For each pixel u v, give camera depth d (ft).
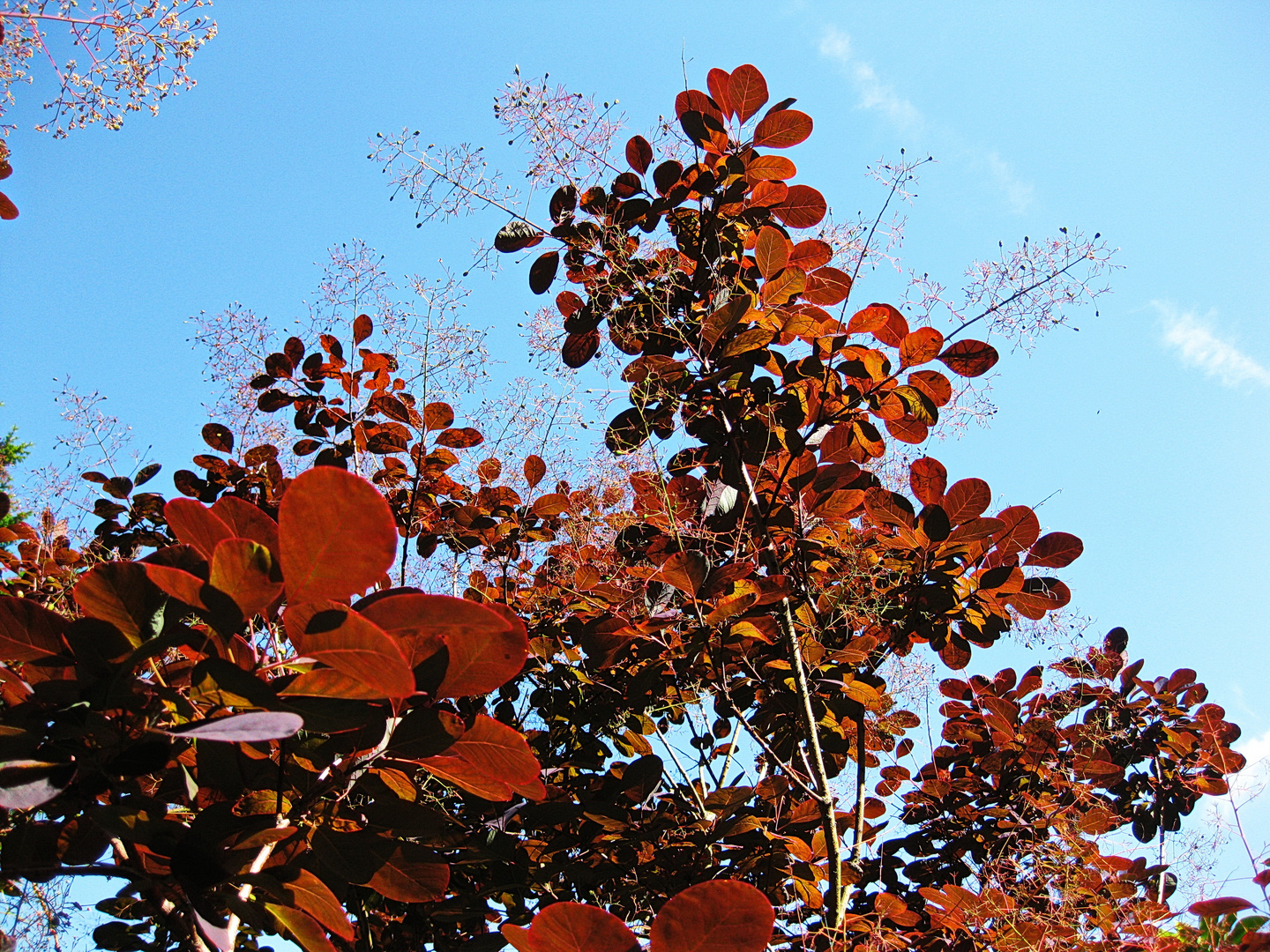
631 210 4.87
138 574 2.77
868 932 4.15
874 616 4.59
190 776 3.15
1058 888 4.46
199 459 5.25
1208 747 5.37
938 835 5.12
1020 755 5.10
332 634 2.46
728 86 4.96
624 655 4.41
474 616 2.59
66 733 2.62
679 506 4.54
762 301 4.67
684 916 2.32
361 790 3.23
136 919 3.86
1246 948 3.22
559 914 2.29
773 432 4.62
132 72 3.82
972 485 4.58
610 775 4.81
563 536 5.13
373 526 2.37
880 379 4.59
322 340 5.11
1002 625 4.75
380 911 4.53
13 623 2.77
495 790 3.20
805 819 4.50
